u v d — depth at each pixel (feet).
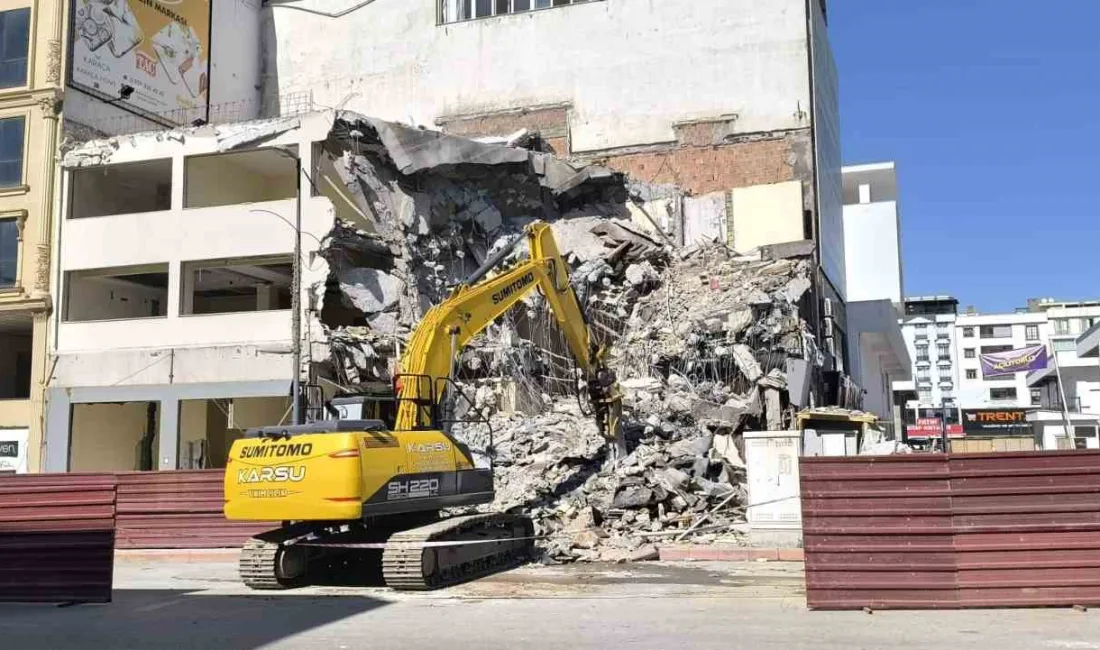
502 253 56.65
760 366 87.86
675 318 96.99
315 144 97.45
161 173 107.14
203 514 63.26
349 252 96.68
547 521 60.59
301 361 90.58
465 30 139.23
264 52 148.25
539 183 113.09
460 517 49.52
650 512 62.69
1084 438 155.94
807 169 121.60
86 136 106.83
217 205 105.91
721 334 91.50
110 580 41.55
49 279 101.40
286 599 42.19
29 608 40.16
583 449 71.77
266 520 43.32
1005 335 382.83
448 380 51.60
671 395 84.89
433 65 140.26
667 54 129.18
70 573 41.60
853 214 206.80
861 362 147.84
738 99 125.59
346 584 47.21
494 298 55.72
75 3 106.01
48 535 42.06
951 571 34.42
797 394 83.35
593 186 119.34
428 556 43.88
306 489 42.50
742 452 77.77
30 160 103.30
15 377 118.01
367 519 47.32
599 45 132.36
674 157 127.34
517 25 136.77
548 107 133.59
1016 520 34.40
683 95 127.95
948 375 369.30
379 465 43.55
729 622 32.99
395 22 143.13
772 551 53.42
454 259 106.22
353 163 97.45
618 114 130.41
